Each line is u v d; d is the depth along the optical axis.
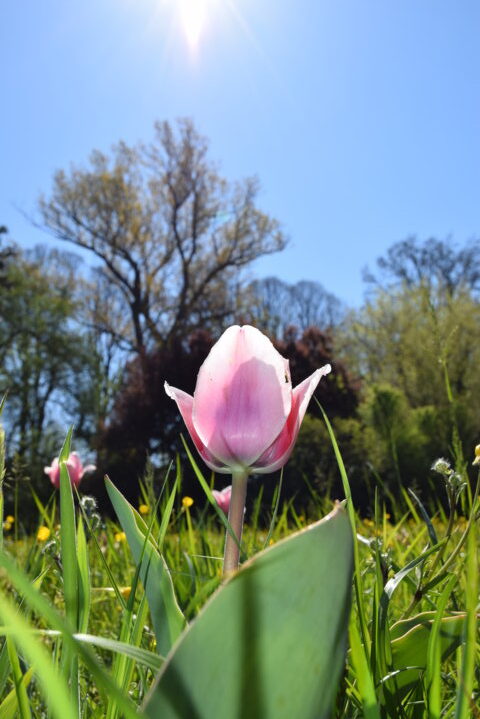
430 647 0.23
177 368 5.19
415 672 0.27
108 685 0.13
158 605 0.22
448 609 0.36
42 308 7.27
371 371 6.93
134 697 0.35
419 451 2.71
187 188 7.76
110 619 0.57
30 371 7.05
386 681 0.26
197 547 0.71
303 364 5.05
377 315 6.64
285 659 0.14
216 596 0.14
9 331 7.15
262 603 0.14
